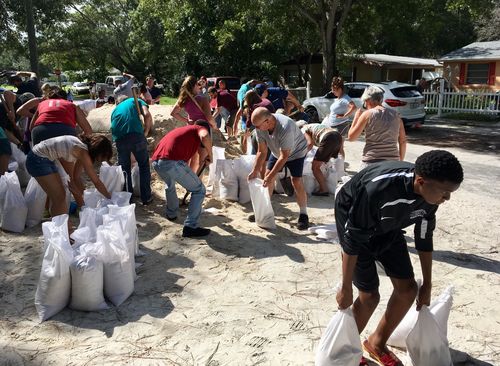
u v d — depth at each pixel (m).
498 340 3.46
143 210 6.11
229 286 4.22
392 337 3.36
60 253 3.63
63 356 3.22
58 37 40.91
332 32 17.81
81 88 43.28
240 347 3.34
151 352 3.27
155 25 36.72
